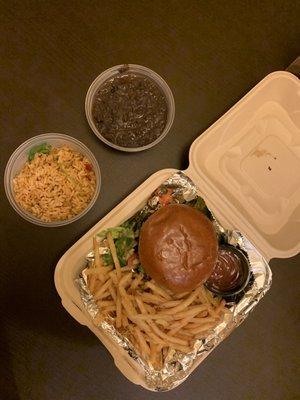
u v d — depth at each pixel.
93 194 0.42
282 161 0.44
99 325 0.35
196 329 0.35
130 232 0.37
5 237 0.41
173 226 0.34
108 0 0.46
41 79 0.44
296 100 0.43
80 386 0.41
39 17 0.44
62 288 0.37
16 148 0.42
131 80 0.43
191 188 0.38
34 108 0.43
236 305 0.37
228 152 0.44
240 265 0.38
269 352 0.44
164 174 0.39
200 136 0.40
